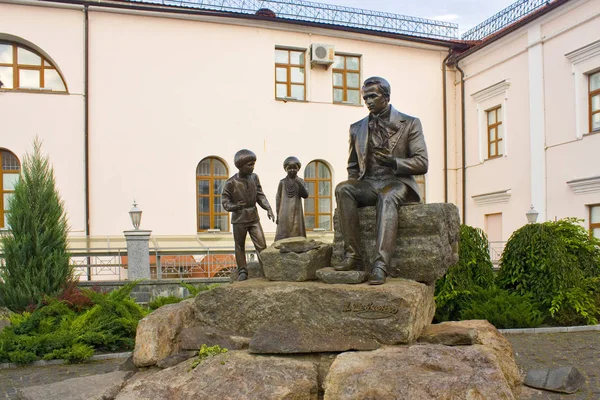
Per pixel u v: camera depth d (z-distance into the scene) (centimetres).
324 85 2100
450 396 367
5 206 1738
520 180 1953
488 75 2122
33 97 1764
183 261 1577
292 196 783
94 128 1809
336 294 491
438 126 2272
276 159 2016
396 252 541
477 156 2181
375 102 575
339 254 584
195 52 1933
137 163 1845
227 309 535
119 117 1836
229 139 1958
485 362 408
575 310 1098
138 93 1861
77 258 1564
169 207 1866
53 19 1788
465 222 2239
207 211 1941
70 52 1797
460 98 2273
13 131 1742
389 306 473
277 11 2072
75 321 950
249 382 429
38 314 979
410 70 2239
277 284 528
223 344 511
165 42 1900
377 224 529
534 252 1152
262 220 1967
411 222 534
